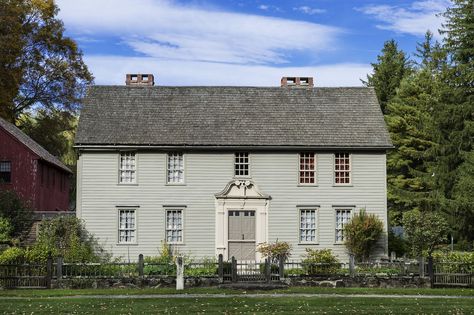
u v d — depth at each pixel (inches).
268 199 1545.3
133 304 956.0
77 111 2480.3
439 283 1239.5
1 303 970.7
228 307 924.0
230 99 1658.5
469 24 1973.4
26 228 1628.9
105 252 1514.5
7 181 1911.9
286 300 999.0
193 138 1551.4
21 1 2306.8
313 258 1433.3
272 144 1547.7
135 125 1576.0
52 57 2420.0
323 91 1690.5
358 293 1112.2
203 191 1541.6
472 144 1935.3
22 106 2436.0
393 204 2263.8
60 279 1198.9
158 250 1523.1
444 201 1886.1
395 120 2253.9
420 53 2834.6
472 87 1961.1
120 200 1530.5
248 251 1533.0
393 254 1434.5
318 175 1560.0
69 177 2647.6
